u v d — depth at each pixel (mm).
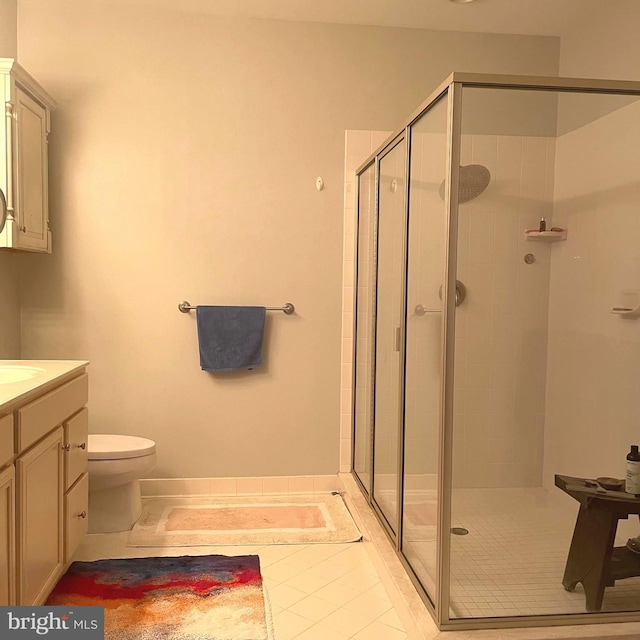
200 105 3570
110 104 3512
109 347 3578
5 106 2826
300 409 3730
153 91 3535
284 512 3438
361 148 3672
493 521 2209
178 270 3598
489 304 2211
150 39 3521
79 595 2480
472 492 2209
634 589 2223
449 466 2174
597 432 2307
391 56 3678
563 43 3748
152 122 3543
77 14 3465
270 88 3611
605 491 2268
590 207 2295
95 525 3146
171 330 3615
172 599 2467
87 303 3551
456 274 2191
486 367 2229
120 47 3502
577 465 2297
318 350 3721
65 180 3496
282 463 3736
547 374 2273
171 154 3564
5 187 2848
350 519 3342
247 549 2980
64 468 2443
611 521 2238
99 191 3525
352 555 2943
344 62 3648
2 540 1835
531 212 2252
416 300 2514
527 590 2191
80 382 2658
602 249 2312
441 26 3656
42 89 3168
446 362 2188
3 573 1840
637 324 2404
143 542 3000
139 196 3555
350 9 3451
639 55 3080
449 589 2160
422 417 2430
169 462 3662
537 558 2207
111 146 3521
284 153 3637
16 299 3471
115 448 3096
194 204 3592
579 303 2320
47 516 2234
